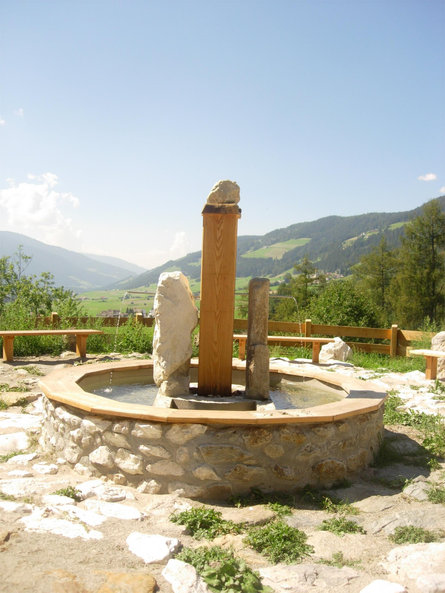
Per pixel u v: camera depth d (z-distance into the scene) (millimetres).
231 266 4594
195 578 2414
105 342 10891
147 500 3420
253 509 3332
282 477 3633
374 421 4348
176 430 3531
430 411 6195
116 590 2242
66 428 4027
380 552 2822
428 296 31781
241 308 15391
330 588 2432
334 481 3863
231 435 3545
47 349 10016
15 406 5770
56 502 3170
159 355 4605
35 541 2646
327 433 3814
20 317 10844
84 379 5258
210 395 4625
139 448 3588
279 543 2818
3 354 8953
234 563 2574
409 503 3541
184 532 2953
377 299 35750
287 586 2430
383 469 4223
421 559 2654
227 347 4629
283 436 3643
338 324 15250
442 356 8133
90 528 2863
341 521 3184
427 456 4523
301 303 28500
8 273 15945
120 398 5105
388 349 11875
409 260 32906
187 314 4613
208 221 4578
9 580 2258
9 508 3004
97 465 3766
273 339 10312
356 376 8773
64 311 12336
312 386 5875
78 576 2334
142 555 2588
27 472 3748
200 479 3510
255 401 4426
